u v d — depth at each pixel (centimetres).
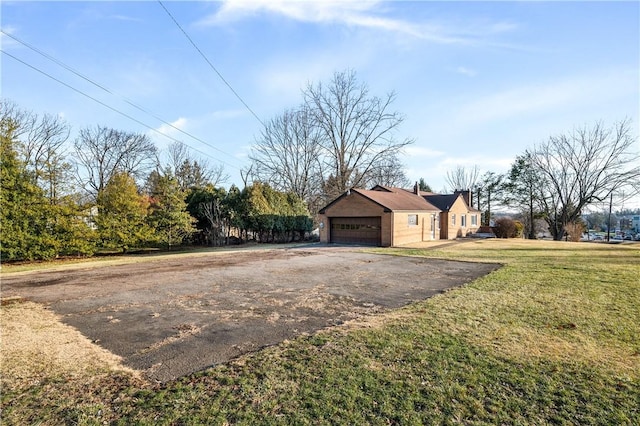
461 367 355
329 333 473
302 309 610
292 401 296
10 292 792
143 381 343
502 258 1296
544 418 265
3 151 1383
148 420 271
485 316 534
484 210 4034
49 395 315
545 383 319
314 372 351
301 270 1080
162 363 388
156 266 1227
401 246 1945
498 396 298
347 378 336
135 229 1769
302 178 3353
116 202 1720
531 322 498
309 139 3262
